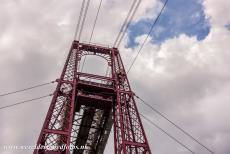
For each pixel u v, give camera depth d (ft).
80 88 161.17
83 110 165.68
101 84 164.14
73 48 192.24
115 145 139.23
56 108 136.56
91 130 184.24
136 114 145.18
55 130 122.01
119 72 171.83
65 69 163.73
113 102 160.25
